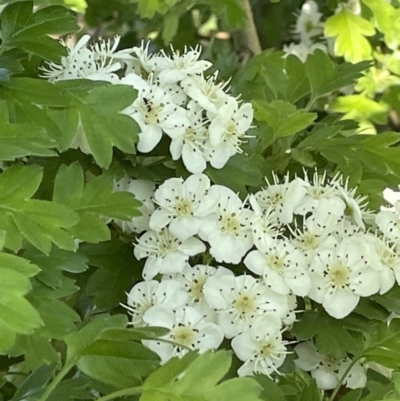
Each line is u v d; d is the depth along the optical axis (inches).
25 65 12.5
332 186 12.7
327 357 12.3
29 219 11.0
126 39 20.2
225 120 12.2
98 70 12.4
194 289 12.0
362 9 16.5
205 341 11.6
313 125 14.2
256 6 21.8
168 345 11.5
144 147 12.1
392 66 16.8
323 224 12.1
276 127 13.0
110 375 10.6
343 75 13.9
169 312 11.6
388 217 12.3
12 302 10.3
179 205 12.0
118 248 12.3
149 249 12.1
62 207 11.1
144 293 11.9
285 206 12.2
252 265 11.8
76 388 11.1
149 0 16.6
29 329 10.3
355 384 12.2
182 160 12.4
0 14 12.2
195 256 12.5
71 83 11.8
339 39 16.3
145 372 10.6
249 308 11.8
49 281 11.4
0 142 11.0
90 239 11.5
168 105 12.1
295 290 11.9
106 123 11.7
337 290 12.0
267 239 11.9
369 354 11.9
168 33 17.9
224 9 16.2
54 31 12.0
